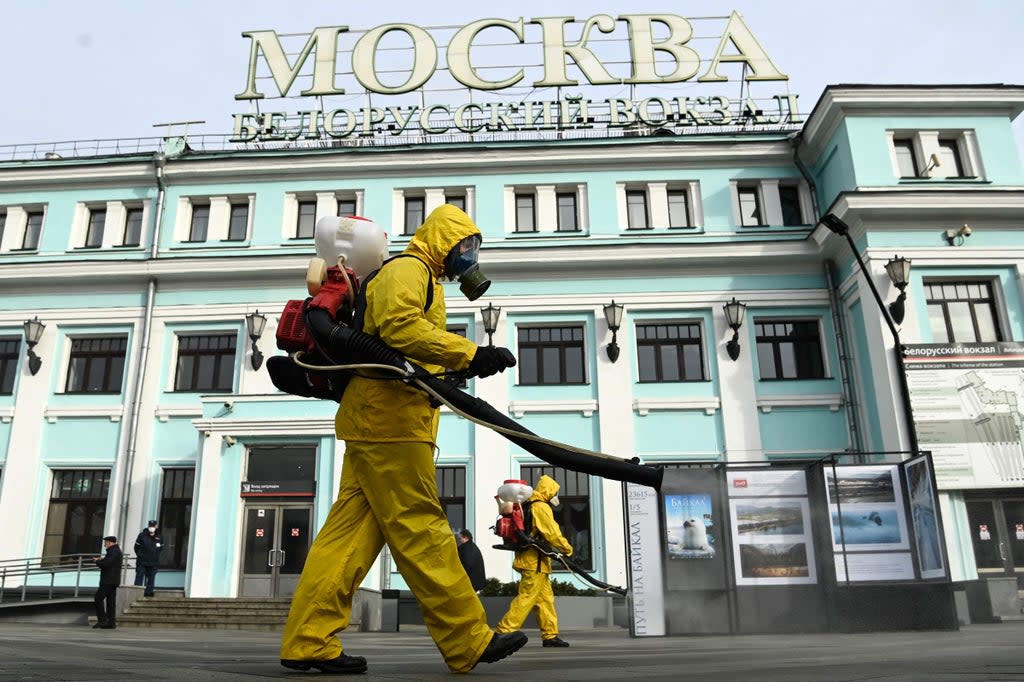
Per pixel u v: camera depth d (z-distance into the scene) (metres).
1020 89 18.41
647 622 10.29
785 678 2.09
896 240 17.53
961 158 18.61
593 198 20.70
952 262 17.34
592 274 20.00
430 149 20.97
